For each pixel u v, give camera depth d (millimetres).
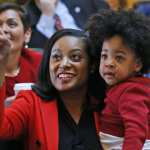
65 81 4812
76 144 4750
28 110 4723
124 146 4391
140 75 4840
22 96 4832
